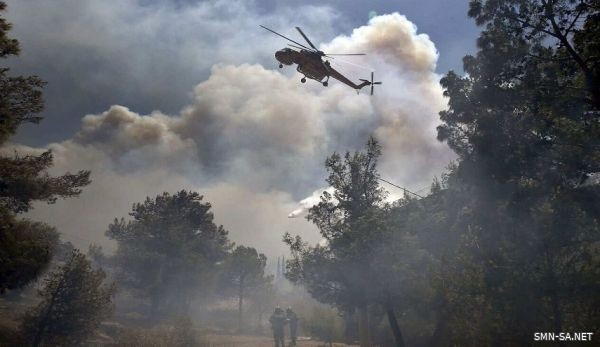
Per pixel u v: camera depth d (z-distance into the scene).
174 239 41.34
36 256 15.03
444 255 12.55
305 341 27.30
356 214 15.52
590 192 11.39
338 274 14.76
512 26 14.26
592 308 9.38
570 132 12.96
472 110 15.46
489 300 10.30
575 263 10.08
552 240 10.45
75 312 17.44
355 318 26.94
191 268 40.91
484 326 10.16
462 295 10.90
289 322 21.77
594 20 11.59
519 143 13.88
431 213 16.59
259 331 37.31
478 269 10.80
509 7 14.05
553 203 11.80
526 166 13.35
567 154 12.82
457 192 16.61
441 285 11.70
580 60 12.27
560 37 12.91
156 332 22.50
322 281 15.18
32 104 16.81
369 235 13.79
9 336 17.06
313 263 15.23
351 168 16.19
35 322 16.84
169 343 21.42
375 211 15.10
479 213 13.31
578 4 12.39
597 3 11.90
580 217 11.27
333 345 23.56
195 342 22.27
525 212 11.29
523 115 14.61
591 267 9.70
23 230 15.68
